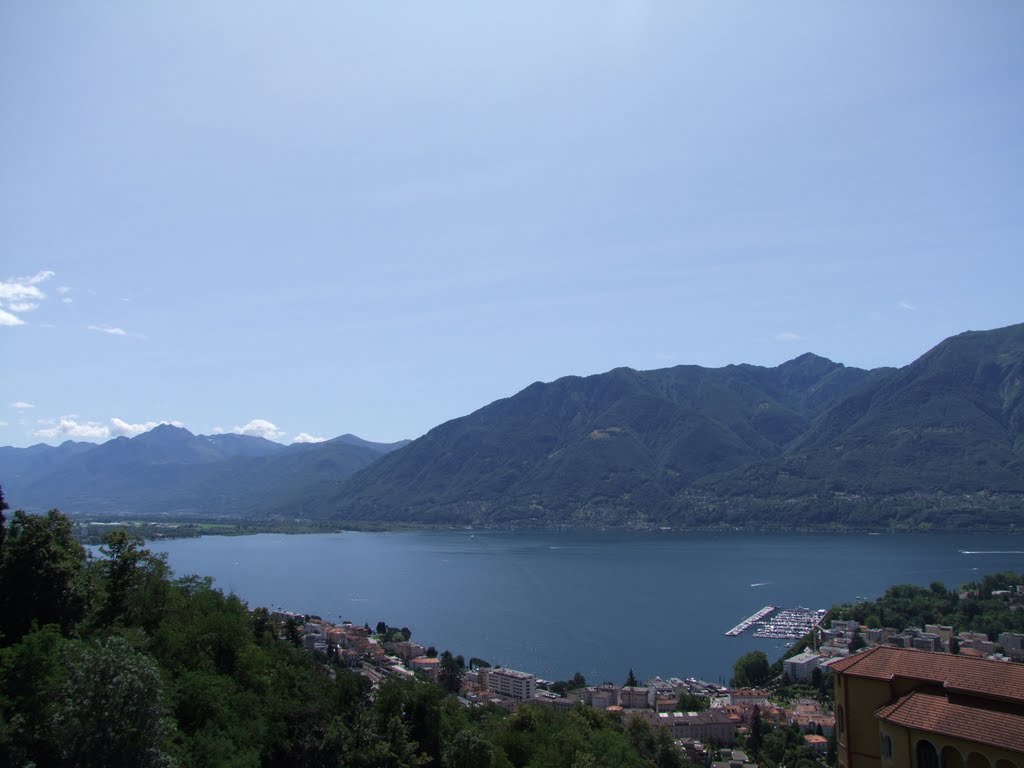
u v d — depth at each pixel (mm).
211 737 83188
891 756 55500
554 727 131375
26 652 73938
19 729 66125
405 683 128625
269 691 107625
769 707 197000
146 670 64250
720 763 159875
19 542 98188
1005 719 50062
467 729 110750
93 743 60500
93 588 109062
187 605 123500
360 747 106938
